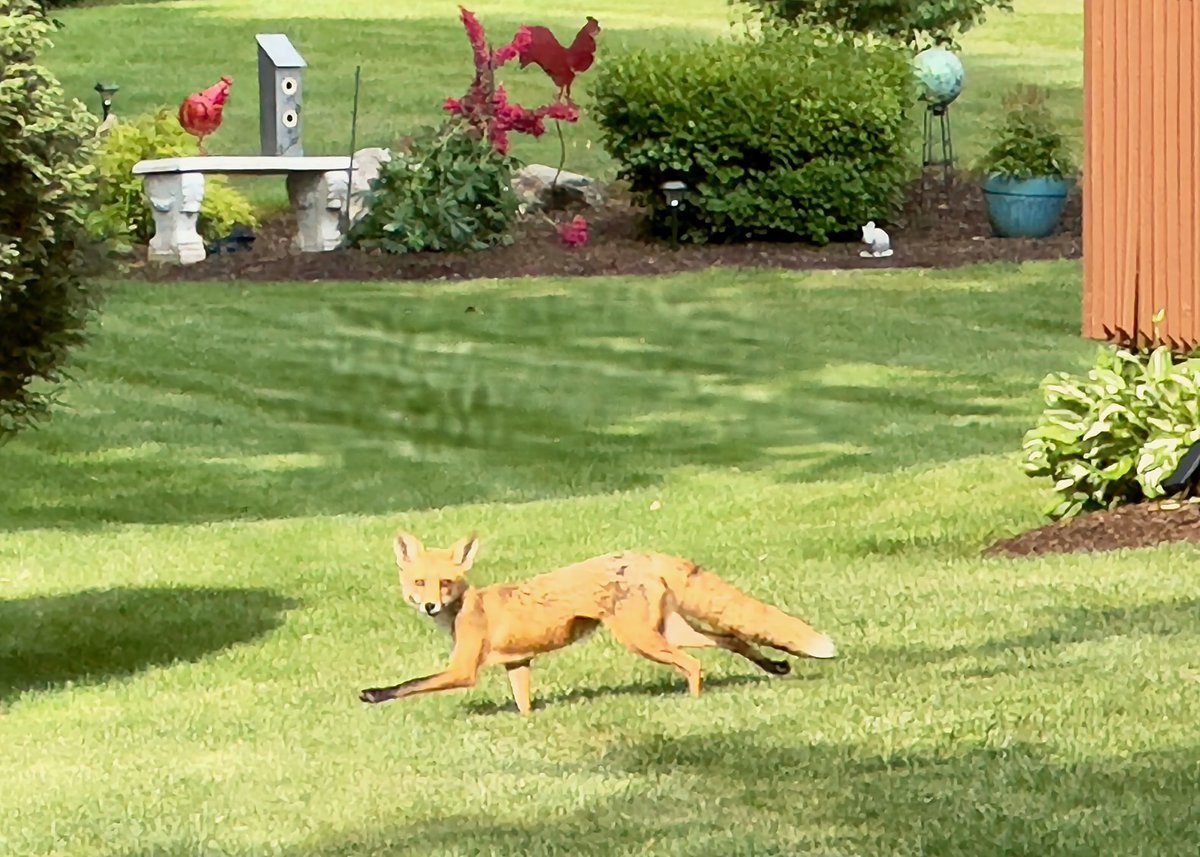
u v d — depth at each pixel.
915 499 14.69
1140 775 7.02
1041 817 6.63
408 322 24.75
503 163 29.64
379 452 19.11
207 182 30.41
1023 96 41.19
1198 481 12.80
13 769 8.73
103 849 7.22
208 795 7.86
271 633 11.70
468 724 8.77
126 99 43.19
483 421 20.23
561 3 56.25
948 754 7.48
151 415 20.28
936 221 31.84
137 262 28.52
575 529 14.75
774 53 30.55
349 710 9.29
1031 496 14.29
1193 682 8.21
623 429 19.86
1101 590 10.54
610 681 9.49
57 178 10.46
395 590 12.74
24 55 10.39
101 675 11.00
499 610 8.73
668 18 54.22
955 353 22.97
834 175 29.91
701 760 7.74
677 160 29.92
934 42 37.03
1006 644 9.38
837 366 22.47
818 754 7.66
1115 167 13.52
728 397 21.14
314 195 29.69
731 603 8.85
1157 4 12.97
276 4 54.78
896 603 10.80
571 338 23.95
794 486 16.14
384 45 49.31
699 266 28.62
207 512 17.03
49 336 11.08
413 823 7.18
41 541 15.17
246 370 22.19
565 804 7.25
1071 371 21.98
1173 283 12.98
